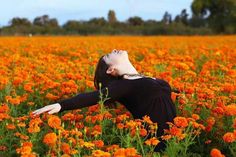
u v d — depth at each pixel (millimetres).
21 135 4871
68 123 5867
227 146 5398
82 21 72750
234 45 24062
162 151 4711
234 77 8164
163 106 5148
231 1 70500
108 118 5496
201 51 13930
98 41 27844
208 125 5344
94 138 5164
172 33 69188
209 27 73812
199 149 5422
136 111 5184
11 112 6273
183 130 5109
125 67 5352
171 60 10852
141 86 5156
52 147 4602
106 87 5129
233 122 5172
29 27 66062
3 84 7617
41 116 6418
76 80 8461
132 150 3873
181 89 6641
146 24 84188
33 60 11602
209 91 6309
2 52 17812
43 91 7191
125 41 28312
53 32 64938
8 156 5113
